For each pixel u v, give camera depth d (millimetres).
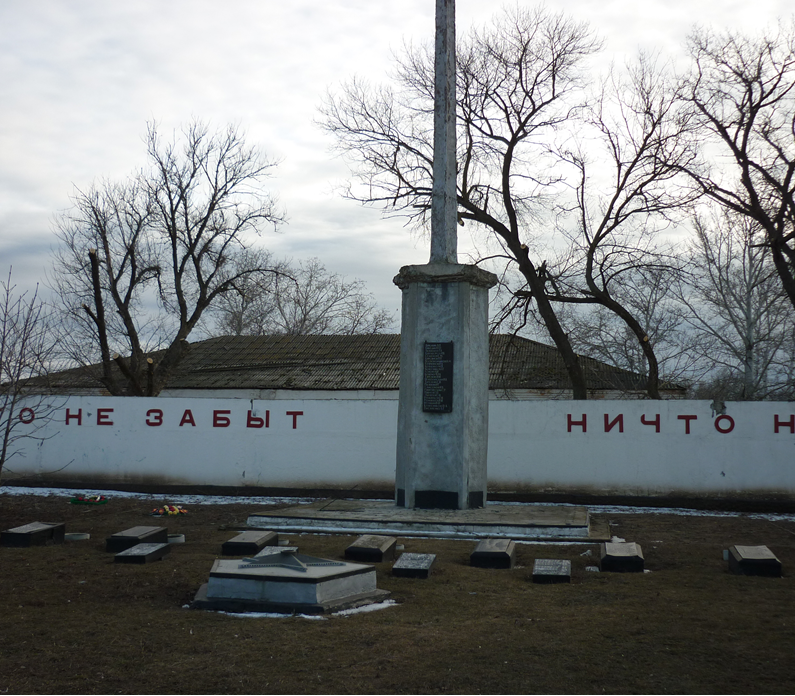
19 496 15688
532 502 15031
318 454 16016
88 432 16922
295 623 6391
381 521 11203
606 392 25422
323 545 10125
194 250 26750
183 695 4906
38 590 7582
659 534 11445
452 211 12648
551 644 5867
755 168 19344
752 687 4973
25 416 17078
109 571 8438
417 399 12289
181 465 16516
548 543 10406
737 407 14430
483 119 20906
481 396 12602
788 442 14180
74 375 29625
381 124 21547
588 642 5914
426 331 12336
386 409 15820
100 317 22812
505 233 20734
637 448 14781
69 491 16438
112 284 25094
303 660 5504
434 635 6086
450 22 12828
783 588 7766
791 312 25953
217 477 16359
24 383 17312
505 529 10789
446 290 12281
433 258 12555
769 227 18859
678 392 25203
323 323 52719
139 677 5207
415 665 5406
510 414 15281
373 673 5254
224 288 27672
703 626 6332
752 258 26547
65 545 10320
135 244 25484
